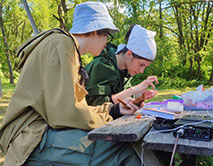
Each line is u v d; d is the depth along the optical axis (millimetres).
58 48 1501
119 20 12984
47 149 1453
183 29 16422
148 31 2129
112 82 2184
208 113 1845
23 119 1493
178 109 1898
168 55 15570
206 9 17031
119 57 2320
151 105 2143
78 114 1418
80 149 1408
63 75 1441
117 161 1419
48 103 1443
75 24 1752
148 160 1406
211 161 2465
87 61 8797
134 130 1329
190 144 1154
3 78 27031
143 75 14992
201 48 16328
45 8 16047
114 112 1782
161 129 1389
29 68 1547
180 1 15445
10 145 1472
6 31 27391
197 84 15047
